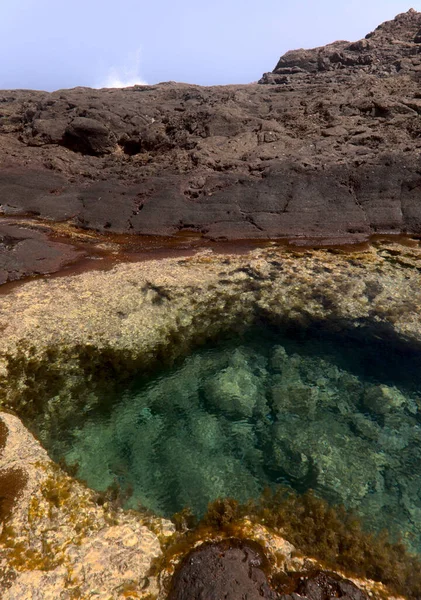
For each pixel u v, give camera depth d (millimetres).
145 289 12539
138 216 17906
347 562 5527
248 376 9852
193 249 15633
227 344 10734
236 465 7613
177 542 5770
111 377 9453
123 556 5480
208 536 5875
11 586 5016
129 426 8391
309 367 10062
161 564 5402
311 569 5336
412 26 36094
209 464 7629
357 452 7902
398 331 10906
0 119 27719
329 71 34094
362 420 8641
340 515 6516
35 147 24062
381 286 12750
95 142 23375
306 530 6059
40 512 6094
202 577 5070
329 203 17531
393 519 6520
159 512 6469
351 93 23781
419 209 16828
